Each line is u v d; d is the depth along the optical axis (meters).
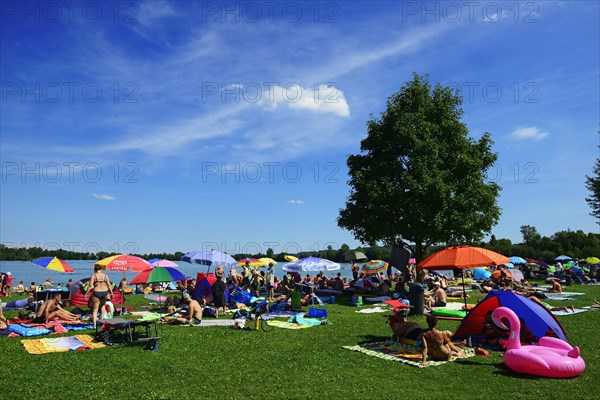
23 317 15.56
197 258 20.97
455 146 28.45
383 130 29.44
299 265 25.59
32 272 81.94
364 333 13.55
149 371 8.98
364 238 29.75
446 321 16.25
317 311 17.11
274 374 8.83
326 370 9.17
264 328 14.44
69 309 19.23
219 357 10.26
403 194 26.89
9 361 9.65
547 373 8.70
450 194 26.58
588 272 41.81
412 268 27.31
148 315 17.23
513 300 11.41
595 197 50.28
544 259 77.19
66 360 9.79
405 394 7.63
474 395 7.60
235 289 22.08
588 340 12.11
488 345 11.59
